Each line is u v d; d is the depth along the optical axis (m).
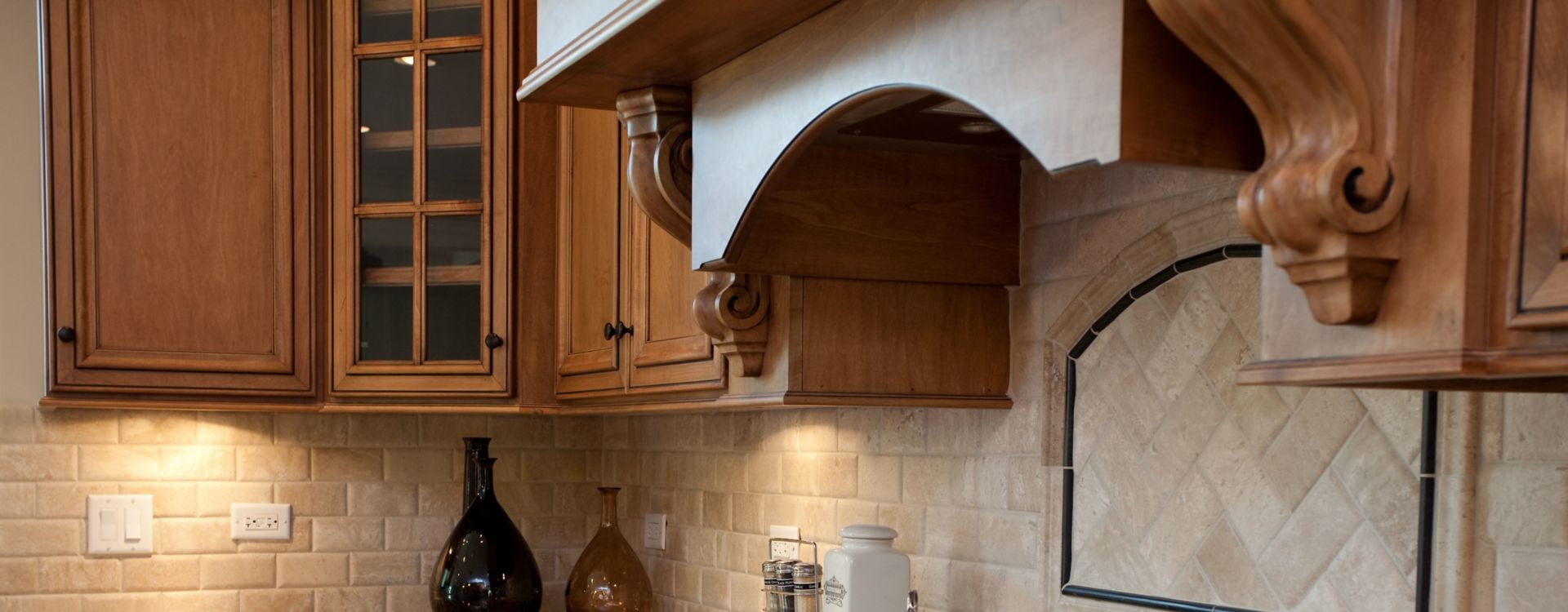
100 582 2.75
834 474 2.15
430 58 2.57
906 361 1.67
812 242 1.61
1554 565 1.06
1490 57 0.77
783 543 2.29
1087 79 0.92
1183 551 1.44
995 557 1.74
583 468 3.13
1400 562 1.19
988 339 1.72
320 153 2.59
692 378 1.93
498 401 2.55
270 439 2.89
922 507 1.90
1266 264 0.90
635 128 1.68
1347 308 0.81
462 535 2.68
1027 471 1.68
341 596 2.92
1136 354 1.52
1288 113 0.83
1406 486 1.19
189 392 2.52
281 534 2.88
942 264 1.67
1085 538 1.59
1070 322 1.61
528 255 2.54
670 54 1.49
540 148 2.56
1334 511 1.26
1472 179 0.76
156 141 2.49
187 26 2.51
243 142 2.54
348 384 2.57
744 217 1.48
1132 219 1.51
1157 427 1.49
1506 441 1.10
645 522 2.89
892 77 1.17
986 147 1.64
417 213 2.55
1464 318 0.76
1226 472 1.39
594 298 2.35
